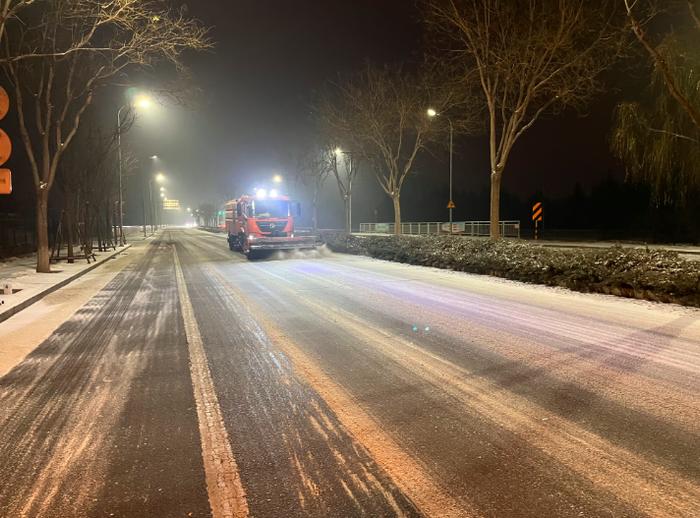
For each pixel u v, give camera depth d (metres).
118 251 30.38
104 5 13.27
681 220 34.91
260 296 11.55
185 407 4.86
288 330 8.03
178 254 27.59
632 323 8.02
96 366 6.27
